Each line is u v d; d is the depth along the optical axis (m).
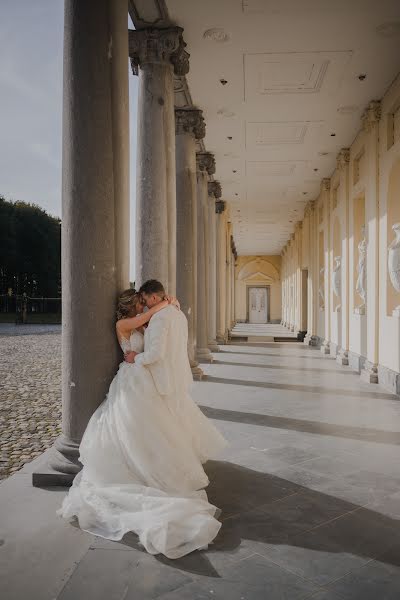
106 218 4.01
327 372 11.04
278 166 15.06
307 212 21.14
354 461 4.70
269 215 23.83
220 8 6.95
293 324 29.06
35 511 3.47
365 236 10.95
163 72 7.19
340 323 13.88
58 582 2.59
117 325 3.95
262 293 43.50
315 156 13.98
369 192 10.48
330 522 3.36
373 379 9.50
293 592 2.51
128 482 3.43
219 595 2.48
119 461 3.48
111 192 4.05
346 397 8.00
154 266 6.95
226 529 3.23
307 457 4.82
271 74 9.00
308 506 3.63
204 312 12.87
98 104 3.97
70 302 4.02
